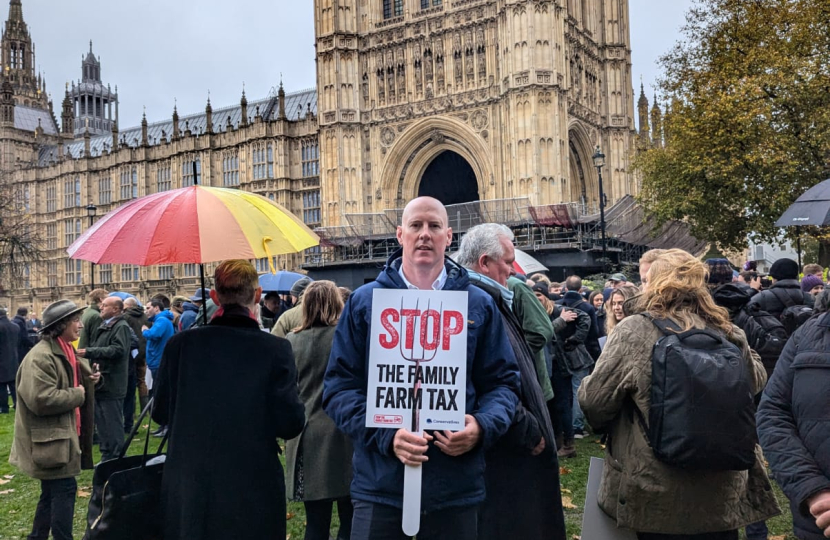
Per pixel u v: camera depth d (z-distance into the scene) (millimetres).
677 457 4305
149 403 5605
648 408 4570
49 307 6930
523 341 5109
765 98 28766
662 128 34281
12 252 54906
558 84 42375
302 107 70438
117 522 5074
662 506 4508
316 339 6590
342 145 48969
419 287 4457
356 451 4324
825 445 3648
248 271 5379
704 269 4977
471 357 4320
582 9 49781
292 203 63594
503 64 43250
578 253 39250
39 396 6473
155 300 16578
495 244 5914
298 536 8008
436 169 51688
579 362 10977
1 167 87812
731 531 4680
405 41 47781
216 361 5160
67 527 6781
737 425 4281
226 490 4969
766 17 30000
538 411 4879
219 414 5059
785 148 27859
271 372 5203
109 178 77312
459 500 4098
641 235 45062
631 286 8656
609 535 5105
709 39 32281
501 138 43719
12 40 101000
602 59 51094
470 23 45031
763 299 9508
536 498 4938
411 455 3920
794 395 3836
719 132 29000
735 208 31844
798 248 27984
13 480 10734
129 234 5531
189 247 5438
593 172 49094
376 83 49094
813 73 27656
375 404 4043
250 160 65688
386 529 4074
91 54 117250
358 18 49688
